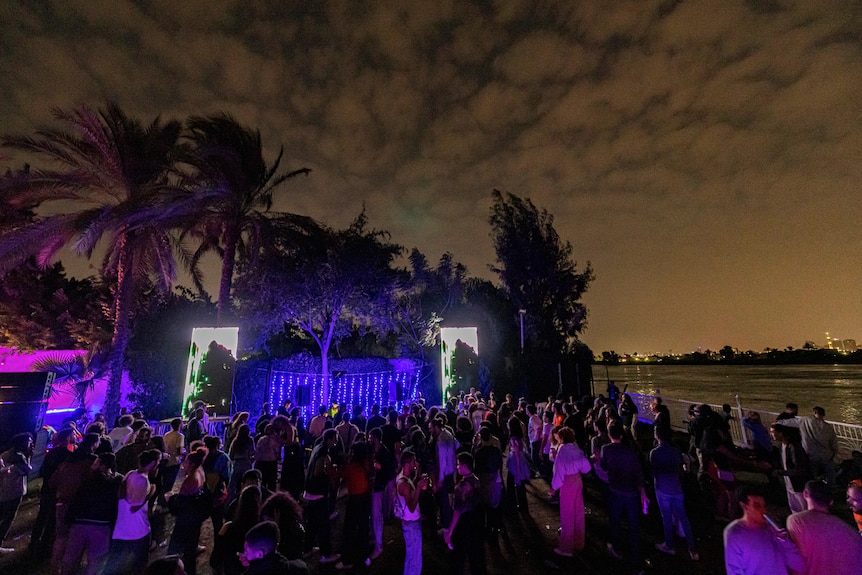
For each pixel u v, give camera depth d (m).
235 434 8.37
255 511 4.41
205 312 24.05
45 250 14.80
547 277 27.00
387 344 24.48
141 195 14.36
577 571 6.02
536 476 10.80
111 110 15.16
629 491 6.03
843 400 49.84
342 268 19.97
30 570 6.18
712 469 7.89
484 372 23.28
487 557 6.50
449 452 7.40
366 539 6.27
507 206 28.30
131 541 4.93
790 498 6.98
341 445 6.86
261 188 20.20
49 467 6.90
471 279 29.86
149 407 19.19
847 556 3.45
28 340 19.50
